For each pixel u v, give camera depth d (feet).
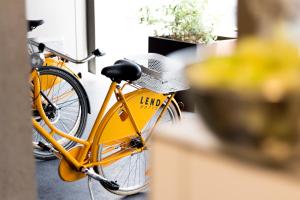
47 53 12.09
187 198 2.31
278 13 2.25
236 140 2.12
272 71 2.03
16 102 4.51
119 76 8.93
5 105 4.43
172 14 16.89
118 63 9.11
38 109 10.02
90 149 9.32
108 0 19.60
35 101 10.02
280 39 2.16
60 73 11.44
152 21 17.10
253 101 2.00
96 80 18.75
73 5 19.07
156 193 2.46
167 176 2.39
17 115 4.55
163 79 9.06
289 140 2.02
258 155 2.08
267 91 1.97
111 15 19.79
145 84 9.16
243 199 2.12
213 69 2.16
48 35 18.69
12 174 4.63
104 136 9.23
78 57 19.65
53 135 10.12
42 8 18.34
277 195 2.02
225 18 17.11
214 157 2.19
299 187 1.96
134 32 20.40
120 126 9.31
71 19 19.13
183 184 2.32
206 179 2.24
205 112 2.18
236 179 2.13
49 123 9.95
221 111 2.10
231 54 2.19
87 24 19.67
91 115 14.73
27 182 4.77
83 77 19.13
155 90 9.14
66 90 11.96
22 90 4.54
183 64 2.52
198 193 2.27
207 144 2.25
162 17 17.15
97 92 17.19
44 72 11.13
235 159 2.14
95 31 19.56
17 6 4.33
